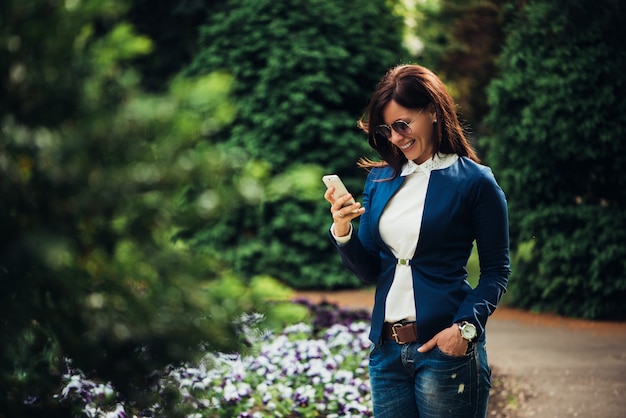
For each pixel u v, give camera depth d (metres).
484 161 10.33
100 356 1.55
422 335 2.35
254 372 4.83
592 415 4.61
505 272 2.37
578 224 7.89
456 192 2.35
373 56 10.31
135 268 1.48
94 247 1.47
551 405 4.82
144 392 1.67
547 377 5.48
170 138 1.47
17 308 1.47
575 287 7.91
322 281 9.87
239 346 1.59
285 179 1.50
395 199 2.44
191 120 1.47
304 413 4.27
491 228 2.35
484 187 2.35
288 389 4.37
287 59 9.88
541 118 7.75
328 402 4.45
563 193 7.98
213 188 1.49
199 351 1.59
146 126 1.46
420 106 2.36
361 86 10.38
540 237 8.04
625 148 7.65
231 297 1.53
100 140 1.43
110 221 1.48
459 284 2.37
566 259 7.81
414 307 2.38
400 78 2.37
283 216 9.73
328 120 9.88
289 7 10.07
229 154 1.52
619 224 7.62
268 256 9.84
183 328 1.52
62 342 1.55
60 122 1.49
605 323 7.61
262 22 10.11
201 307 1.51
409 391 2.44
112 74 1.53
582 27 7.67
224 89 1.46
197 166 1.47
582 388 5.18
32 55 1.49
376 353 2.48
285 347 5.39
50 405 1.72
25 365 1.62
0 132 1.44
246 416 3.96
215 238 9.90
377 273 2.62
